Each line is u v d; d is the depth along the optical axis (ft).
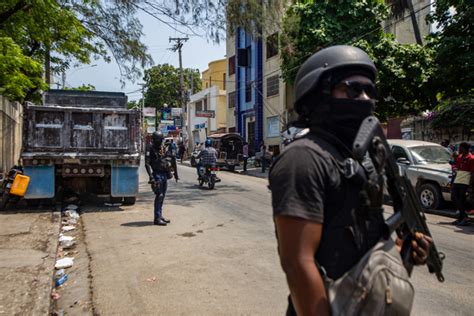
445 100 51.39
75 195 38.19
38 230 25.71
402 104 57.06
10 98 47.73
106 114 34.94
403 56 53.88
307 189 4.79
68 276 17.88
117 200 37.81
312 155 4.95
